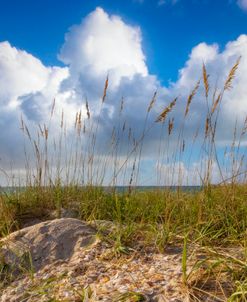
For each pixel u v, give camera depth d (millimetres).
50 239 4926
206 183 5902
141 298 3320
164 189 6633
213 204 5664
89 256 4457
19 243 4949
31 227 5238
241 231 4945
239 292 3062
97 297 3480
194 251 4180
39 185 6996
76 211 6371
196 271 3588
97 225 5246
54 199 6719
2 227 5738
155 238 4762
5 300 4004
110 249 4559
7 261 4719
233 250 4297
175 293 3352
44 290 3959
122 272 3990
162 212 5844
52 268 4430
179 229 5164
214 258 3881
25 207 6496
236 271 3508
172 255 4250
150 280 3660
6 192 6867
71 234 4965
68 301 3588
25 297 3951
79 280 4008
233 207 5543
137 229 5008
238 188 6348
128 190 6602
